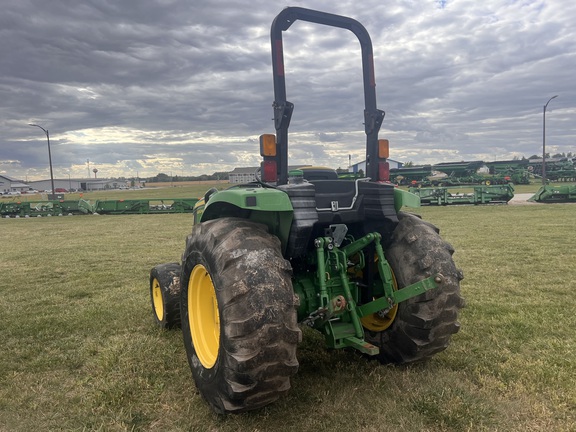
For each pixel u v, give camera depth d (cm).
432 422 293
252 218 344
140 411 321
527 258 846
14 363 412
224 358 270
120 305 592
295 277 359
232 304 268
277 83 335
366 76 382
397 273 358
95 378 374
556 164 5381
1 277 805
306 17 350
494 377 355
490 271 739
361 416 303
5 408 331
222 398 281
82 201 2488
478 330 464
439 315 335
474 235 1176
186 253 342
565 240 1062
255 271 272
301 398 330
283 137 338
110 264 913
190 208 2427
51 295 660
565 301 560
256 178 350
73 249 1140
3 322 531
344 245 382
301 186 307
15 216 2522
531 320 489
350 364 390
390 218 342
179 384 359
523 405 312
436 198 2381
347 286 335
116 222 1955
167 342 451
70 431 298
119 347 434
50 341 466
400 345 359
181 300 363
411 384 344
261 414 308
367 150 387
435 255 345
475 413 298
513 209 2006
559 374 353
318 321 330
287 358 270
